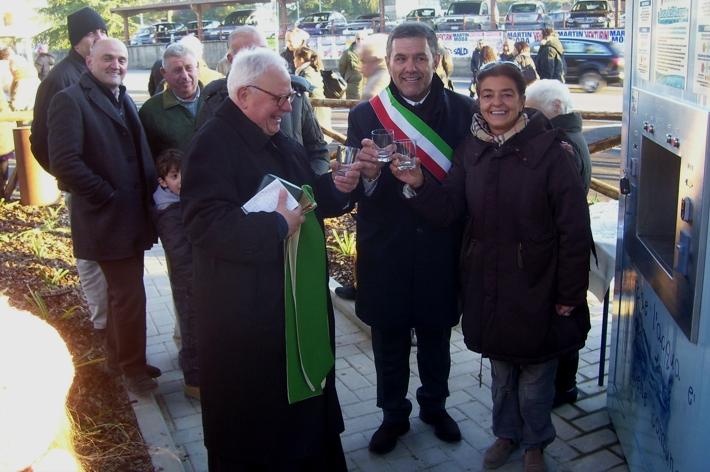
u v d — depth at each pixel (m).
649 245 2.67
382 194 2.95
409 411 3.24
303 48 9.48
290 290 2.36
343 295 4.76
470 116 3.02
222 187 2.32
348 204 2.77
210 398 2.45
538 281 2.69
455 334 4.36
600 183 5.18
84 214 3.46
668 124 2.36
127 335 3.57
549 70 15.45
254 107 2.38
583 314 2.79
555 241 2.66
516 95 2.62
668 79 2.42
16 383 0.91
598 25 23.30
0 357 0.92
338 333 4.45
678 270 2.22
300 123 3.65
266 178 2.37
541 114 2.73
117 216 3.42
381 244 3.00
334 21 29.89
